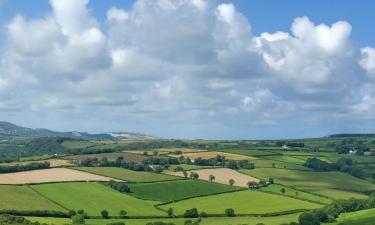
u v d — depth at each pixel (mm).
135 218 161625
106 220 155750
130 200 186500
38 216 153875
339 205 174125
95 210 166875
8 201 162625
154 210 174750
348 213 169250
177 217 167375
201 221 159875
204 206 183375
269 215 171375
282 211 176000
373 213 160375
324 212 163125
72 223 146375
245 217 168750
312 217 155250
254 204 187750
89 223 149125
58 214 156875
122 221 154875
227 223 154500
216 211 175125
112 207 173250
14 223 137125
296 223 153875
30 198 171000
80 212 160625
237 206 184125
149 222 152375
